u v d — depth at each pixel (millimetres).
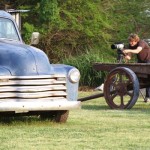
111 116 18234
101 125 15977
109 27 41219
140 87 22203
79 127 15531
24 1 40031
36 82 15242
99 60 36188
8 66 15094
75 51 40625
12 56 15273
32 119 17156
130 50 23500
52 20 38500
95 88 33312
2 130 14812
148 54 23547
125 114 18875
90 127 15547
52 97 15523
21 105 14906
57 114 16438
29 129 15047
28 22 39656
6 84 14906
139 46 23484
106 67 22078
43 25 38844
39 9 38500
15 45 16047
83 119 17375
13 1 40344
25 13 38844
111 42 42438
